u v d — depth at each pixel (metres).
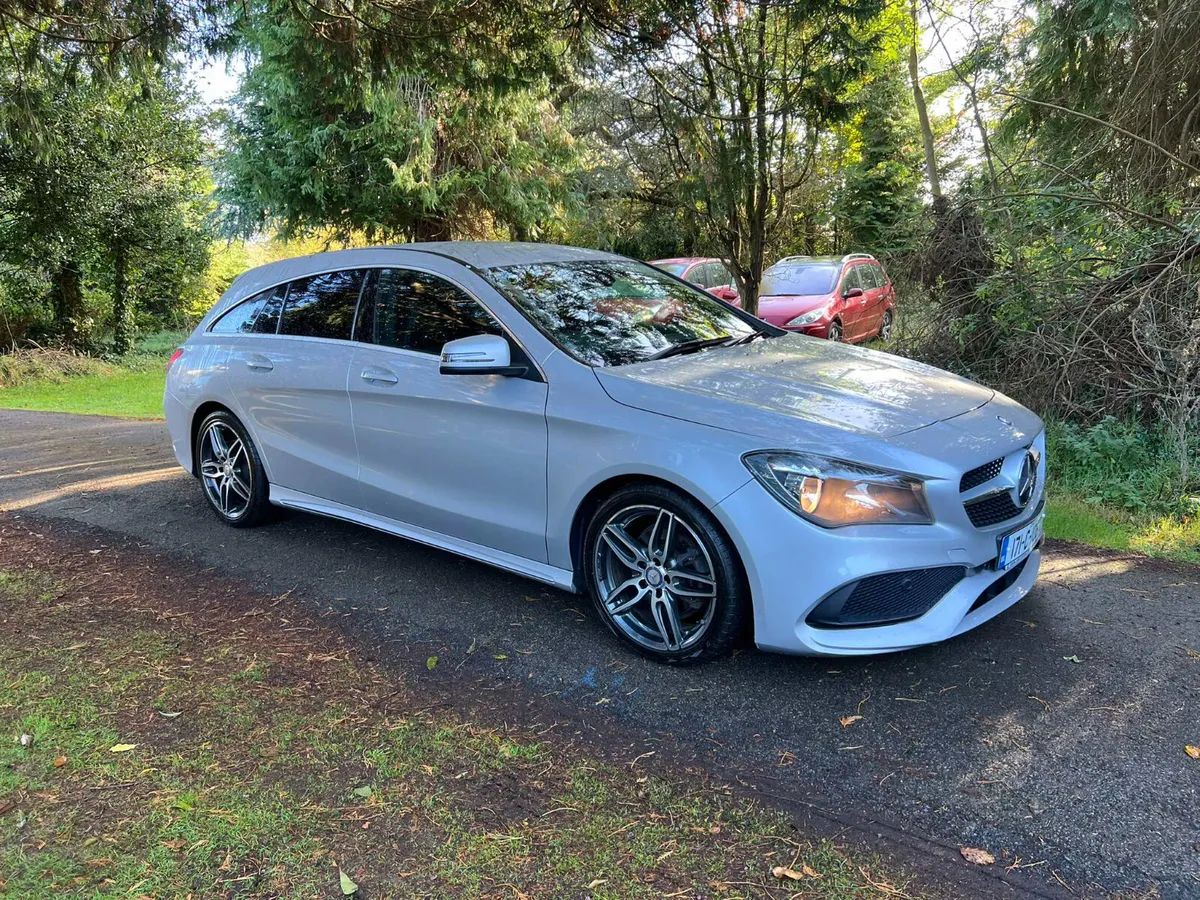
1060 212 6.87
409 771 2.53
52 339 19.56
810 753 2.62
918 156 13.80
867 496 2.76
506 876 2.09
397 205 14.97
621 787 2.45
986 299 7.22
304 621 3.64
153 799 2.39
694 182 7.21
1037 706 2.85
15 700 2.96
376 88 7.14
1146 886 2.04
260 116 14.73
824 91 6.70
